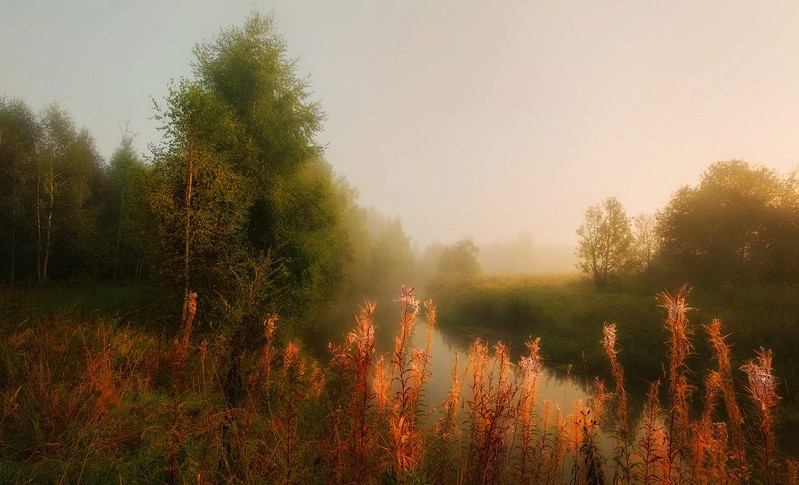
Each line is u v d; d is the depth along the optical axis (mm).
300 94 17234
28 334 6793
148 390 5336
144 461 3139
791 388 10734
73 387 4656
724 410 9648
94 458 3180
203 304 11023
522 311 25375
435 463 3641
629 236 27172
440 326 27016
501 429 3432
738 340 13562
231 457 3186
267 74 15641
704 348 13922
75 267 28906
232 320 5777
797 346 12531
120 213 30047
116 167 30625
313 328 19609
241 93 16047
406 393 3340
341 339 17516
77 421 3844
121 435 3750
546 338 20438
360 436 2883
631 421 8016
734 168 22047
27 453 3355
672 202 24953
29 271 26578
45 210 24625
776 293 16688
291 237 15547
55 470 2977
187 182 11742
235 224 12648
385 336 19797
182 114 11922
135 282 28859
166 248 11336
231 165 13523
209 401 4348
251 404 4000
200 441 3307
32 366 5086
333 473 3006
